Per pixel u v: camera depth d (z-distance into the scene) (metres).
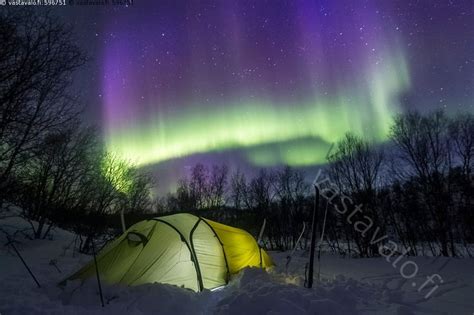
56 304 6.57
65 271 10.32
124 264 8.23
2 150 13.20
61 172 17.67
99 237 18.20
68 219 18.47
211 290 8.09
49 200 17.27
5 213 16.06
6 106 12.66
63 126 15.20
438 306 6.83
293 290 6.73
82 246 16.05
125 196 21.31
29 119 13.25
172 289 7.33
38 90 13.59
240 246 10.12
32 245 14.26
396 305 6.87
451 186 22.78
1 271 9.66
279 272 10.12
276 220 34.59
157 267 8.16
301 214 33.09
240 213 38.22
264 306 6.07
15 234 15.00
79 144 18.36
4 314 5.93
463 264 12.05
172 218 9.40
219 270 8.76
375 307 6.69
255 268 8.88
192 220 9.60
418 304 6.99
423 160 23.38
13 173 14.21
